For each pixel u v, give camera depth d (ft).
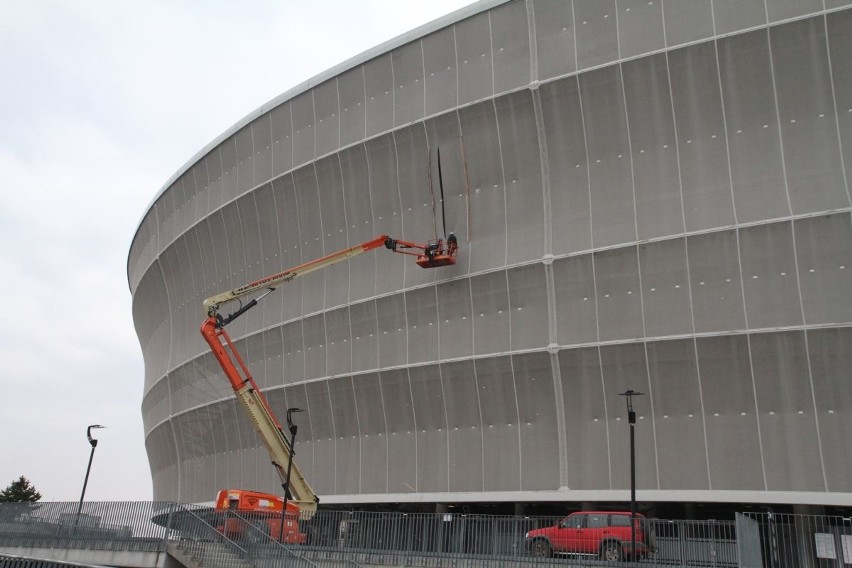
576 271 93.25
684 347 86.38
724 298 85.40
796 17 84.38
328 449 113.19
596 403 91.04
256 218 127.95
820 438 80.12
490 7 101.96
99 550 77.82
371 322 109.81
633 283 90.12
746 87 86.99
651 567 61.16
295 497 101.19
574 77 94.94
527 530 72.90
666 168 90.68
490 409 98.12
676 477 85.46
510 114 99.45
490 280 98.84
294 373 118.62
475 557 67.51
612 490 88.07
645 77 91.50
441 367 101.35
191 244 143.13
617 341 89.51
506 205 100.12
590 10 95.86
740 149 87.20
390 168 109.81
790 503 80.07
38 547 84.07
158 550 73.46
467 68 103.86
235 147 132.46
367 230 112.78
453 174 104.42
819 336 80.48
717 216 86.69
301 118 121.29
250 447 126.93
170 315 155.74
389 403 106.73
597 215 93.45
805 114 84.74
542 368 94.02
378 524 77.20
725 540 62.64
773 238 83.71
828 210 81.51
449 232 104.17
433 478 101.04
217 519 73.87
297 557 64.85
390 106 110.52
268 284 102.94
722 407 84.94
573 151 96.07
